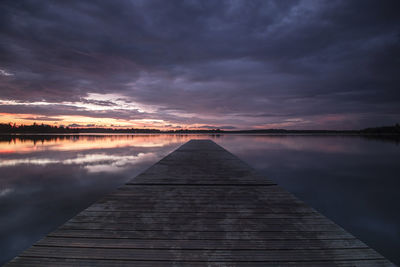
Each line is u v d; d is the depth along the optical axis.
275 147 19.73
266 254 1.54
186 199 2.70
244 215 2.21
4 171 7.73
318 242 1.69
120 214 2.20
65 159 10.59
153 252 1.55
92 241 1.67
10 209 4.34
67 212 4.21
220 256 1.51
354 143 26.45
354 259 1.49
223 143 25.41
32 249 1.56
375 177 7.70
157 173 4.26
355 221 4.05
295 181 7.10
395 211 4.55
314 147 20.00
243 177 3.93
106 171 7.75
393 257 2.95
